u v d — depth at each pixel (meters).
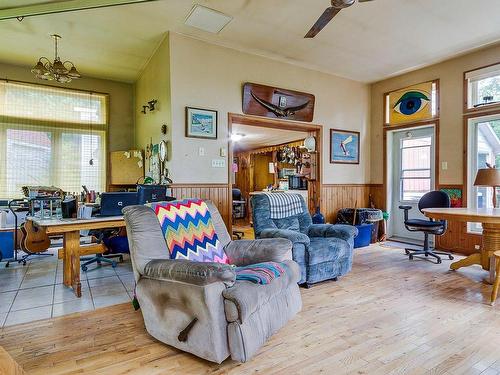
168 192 3.90
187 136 4.02
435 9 3.38
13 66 5.04
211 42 4.18
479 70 4.42
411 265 3.93
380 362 1.80
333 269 3.23
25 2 3.08
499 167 4.29
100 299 2.79
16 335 2.13
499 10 3.41
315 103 5.20
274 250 2.33
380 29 3.82
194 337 1.79
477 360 1.82
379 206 5.80
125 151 5.65
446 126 4.80
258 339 1.84
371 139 5.95
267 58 4.68
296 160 8.29
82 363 1.80
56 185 5.38
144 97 5.27
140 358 1.86
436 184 4.93
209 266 1.75
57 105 5.39
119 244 3.92
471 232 4.45
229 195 4.34
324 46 4.31
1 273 3.58
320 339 2.08
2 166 4.99
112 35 4.02
